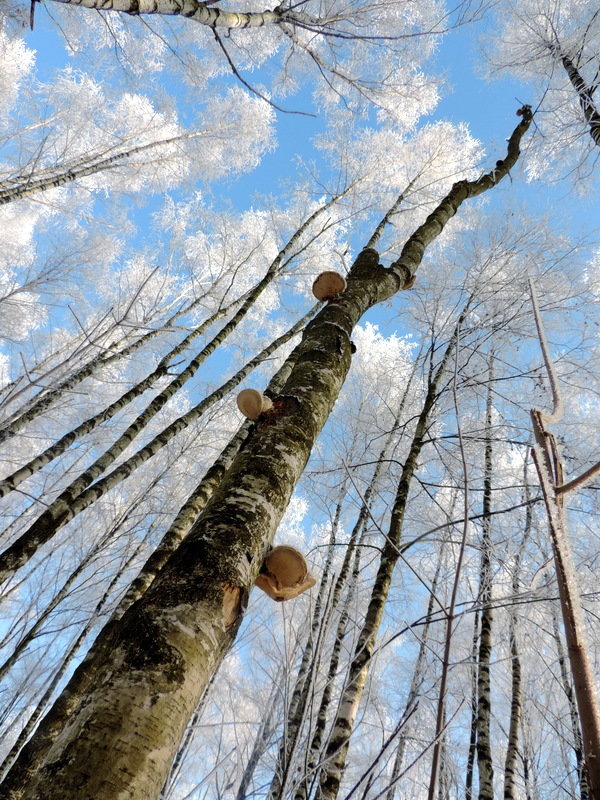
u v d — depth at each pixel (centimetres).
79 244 805
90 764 86
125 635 109
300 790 251
